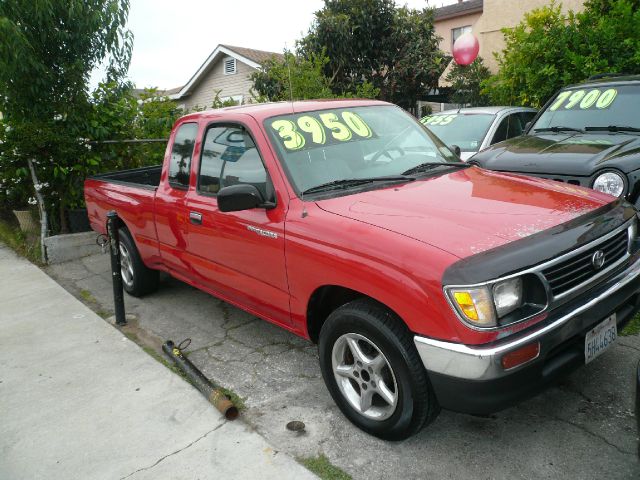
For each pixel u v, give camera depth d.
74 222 7.38
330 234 2.79
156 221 4.50
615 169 4.26
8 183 7.70
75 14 6.60
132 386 3.61
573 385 3.17
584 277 2.57
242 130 3.56
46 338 4.54
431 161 3.68
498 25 14.73
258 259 3.31
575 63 8.69
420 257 2.39
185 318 4.83
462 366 2.28
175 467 2.77
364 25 15.18
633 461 2.53
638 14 8.39
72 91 7.00
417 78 16.12
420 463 2.65
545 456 2.62
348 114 3.76
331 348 2.92
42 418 3.31
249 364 3.85
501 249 2.35
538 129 5.95
